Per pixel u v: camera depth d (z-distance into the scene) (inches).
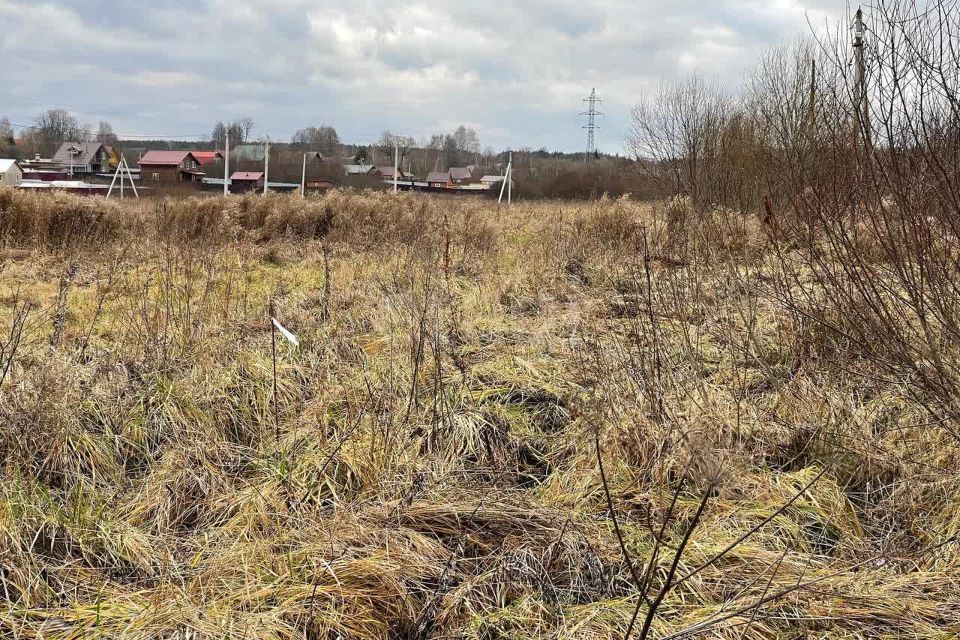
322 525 117.3
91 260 386.6
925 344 141.5
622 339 211.0
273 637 90.7
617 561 109.8
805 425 146.7
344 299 277.3
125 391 163.5
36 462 132.4
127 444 146.5
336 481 134.9
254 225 493.4
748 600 97.8
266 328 228.8
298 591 99.5
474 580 103.4
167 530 120.4
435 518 120.0
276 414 155.3
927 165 122.0
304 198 558.6
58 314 205.9
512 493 130.0
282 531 117.0
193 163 2284.7
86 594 102.9
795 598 97.4
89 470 135.6
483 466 141.7
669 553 110.1
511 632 94.9
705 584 103.0
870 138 127.8
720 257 245.3
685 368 180.5
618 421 147.1
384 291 276.4
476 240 435.5
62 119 3319.4
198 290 283.6
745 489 126.0
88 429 147.3
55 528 113.7
